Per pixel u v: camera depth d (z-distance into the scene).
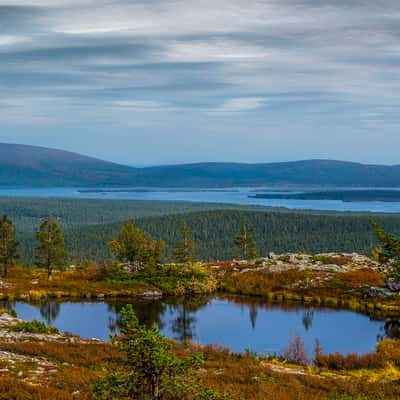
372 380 30.55
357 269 81.62
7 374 24.88
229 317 61.53
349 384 28.16
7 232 88.00
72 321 58.56
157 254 87.00
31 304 69.19
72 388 23.14
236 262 93.94
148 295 76.50
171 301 72.19
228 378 28.33
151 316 62.19
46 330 40.38
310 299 71.25
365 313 63.06
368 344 48.56
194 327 56.03
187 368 15.31
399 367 35.09
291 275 79.75
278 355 42.62
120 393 14.80
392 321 58.62
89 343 36.84
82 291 76.50
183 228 95.31
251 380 28.20
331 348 46.97
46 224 85.88
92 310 65.31
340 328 55.44
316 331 54.00
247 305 68.94
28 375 24.98
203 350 37.72
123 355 32.19
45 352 31.41
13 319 43.47
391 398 25.91
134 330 14.95
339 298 70.25
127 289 77.75
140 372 15.02
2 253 87.69
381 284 73.06
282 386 27.31
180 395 15.05
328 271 80.56
